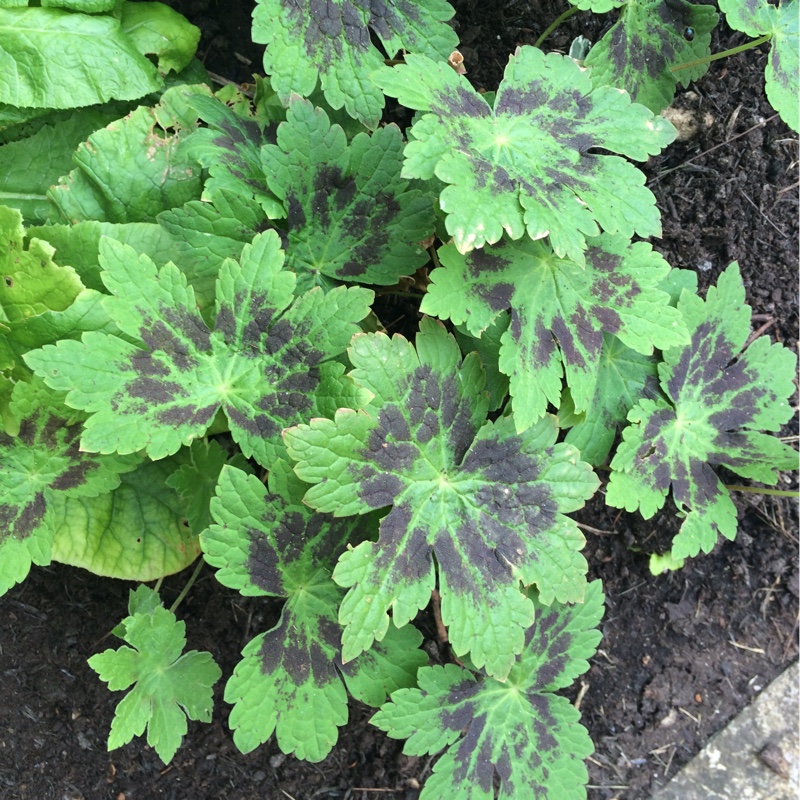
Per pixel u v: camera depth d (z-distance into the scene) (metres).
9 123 0.33
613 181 0.30
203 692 0.33
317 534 0.31
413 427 0.30
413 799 0.39
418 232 0.32
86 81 0.32
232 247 0.32
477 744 0.33
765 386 0.38
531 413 0.30
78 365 0.28
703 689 0.42
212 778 0.38
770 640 0.43
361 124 0.34
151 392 0.29
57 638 0.37
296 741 0.31
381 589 0.29
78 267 0.31
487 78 0.40
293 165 0.31
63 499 0.33
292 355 0.30
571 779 0.34
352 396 0.29
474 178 0.28
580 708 0.41
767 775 0.41
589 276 0.32
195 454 0.33
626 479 0.35
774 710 0.42
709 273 0.43
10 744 0.37
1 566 0.31
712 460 0.37
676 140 0.42
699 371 0.37
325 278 0.33
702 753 0.41
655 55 0.36
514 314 0.31
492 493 0.31
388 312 0.39
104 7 0.33
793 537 0.43
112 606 0.38
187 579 0.38
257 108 0.35
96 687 0.37
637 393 0.36
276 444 0.31
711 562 0.43
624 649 0.42
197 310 0.30
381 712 0.32
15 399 0.30
